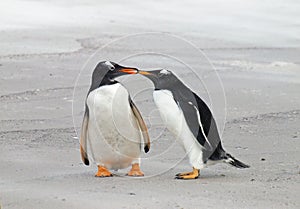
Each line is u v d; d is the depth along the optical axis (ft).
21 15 213.05
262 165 83.61
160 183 74.95
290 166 82.94
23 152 89.66
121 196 69.31
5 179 77.46
